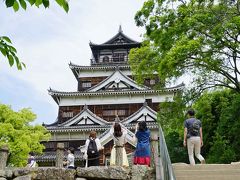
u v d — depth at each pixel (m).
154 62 17.67
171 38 16.31
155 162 7.88
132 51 18.88
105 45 44.47
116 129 8.84
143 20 17.19
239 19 14.20
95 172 7.98
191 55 15.62
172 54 15.26
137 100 37.72
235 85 16.30
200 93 17.19
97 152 9.16
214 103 21.28
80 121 35.03
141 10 17.08
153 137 9.74
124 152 8.79
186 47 14.84
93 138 9.34
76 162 31.89
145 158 8.31
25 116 25.75
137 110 37.22
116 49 45.25
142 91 37.06
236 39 15.22
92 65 41.34
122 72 41.59
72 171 8.12
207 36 15.78
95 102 38.28
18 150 23.52
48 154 33.41
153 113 33.66
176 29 15.98
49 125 38.50
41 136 26.70
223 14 15.66
